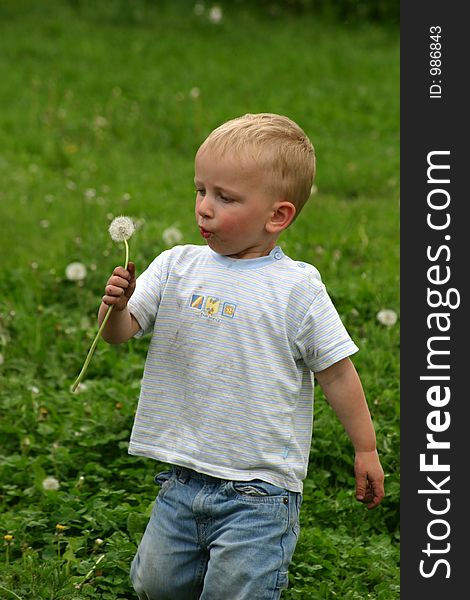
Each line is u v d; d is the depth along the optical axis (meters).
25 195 10.42
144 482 5.41
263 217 3.86
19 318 7.29
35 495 5.24
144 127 13.26
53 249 8.75
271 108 14.36
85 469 5.49
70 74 15.58
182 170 11.91
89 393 6.26
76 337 7.04
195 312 3.86
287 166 3.86
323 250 9.09
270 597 3.74
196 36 18.30
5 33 17.55
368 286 7.96
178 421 3.86
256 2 19.95
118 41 17.58
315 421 5.86
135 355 6.84
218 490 3.79
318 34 18.83
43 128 13.08
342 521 5.29
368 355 6.83
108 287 3.79
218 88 15.23
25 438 5.70
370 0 19.66
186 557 3.88
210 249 3.99
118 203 10.13
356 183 11.64
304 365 3.90
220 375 3.79
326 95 15.23
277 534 3.75
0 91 14.50
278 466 3.78
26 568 4.50
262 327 3.80
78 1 19.67
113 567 4.58
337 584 4.70
